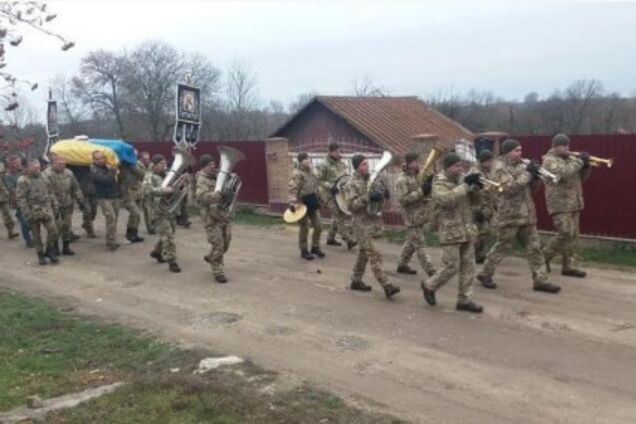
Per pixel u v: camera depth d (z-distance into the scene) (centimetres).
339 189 952
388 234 1409
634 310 851
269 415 568
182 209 1630
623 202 1185
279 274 1109
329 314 873
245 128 5900
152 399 604
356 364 696
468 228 846
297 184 1194
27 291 1070
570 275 1028
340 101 3022
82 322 877
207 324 854
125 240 1495
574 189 993
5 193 1541
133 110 5603
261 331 817
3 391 638
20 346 783
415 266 1130
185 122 1794
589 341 743
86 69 5325
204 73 5928
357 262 977
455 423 557
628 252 1173
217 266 1068
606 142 1196
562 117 4053
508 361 691
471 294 860
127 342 787
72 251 1376
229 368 688
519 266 1097
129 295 1018
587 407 581
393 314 862
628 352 707
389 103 3142
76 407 596
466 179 818
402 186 998
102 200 1379
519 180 913
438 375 661
